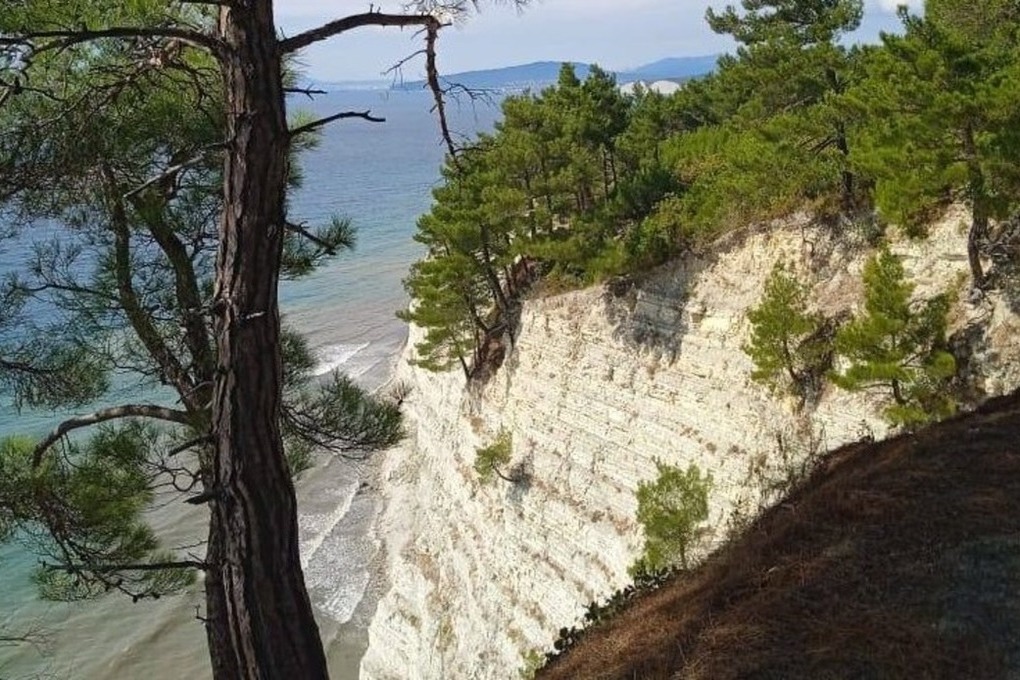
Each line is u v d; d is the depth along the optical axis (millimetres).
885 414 21219
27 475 8250
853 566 10172
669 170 36938
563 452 35500
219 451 6102
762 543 12102
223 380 6020
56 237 9836
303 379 11578
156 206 8984
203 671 36812
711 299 31141
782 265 27344
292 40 5957
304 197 145250
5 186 7414
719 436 29266
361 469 57938
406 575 42625
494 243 39125
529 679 13820
